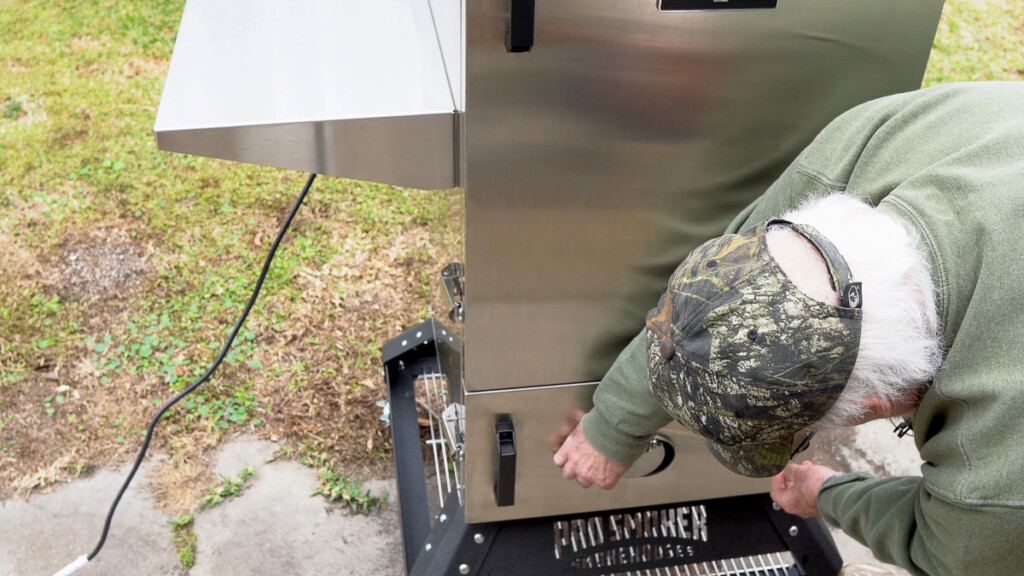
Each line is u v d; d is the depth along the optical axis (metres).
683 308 0.78
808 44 0.97
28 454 1.90
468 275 1.06
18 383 2.05
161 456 1.91
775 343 0.72
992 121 0.80
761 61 0.97
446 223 1.32
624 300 1.13
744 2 0.92
